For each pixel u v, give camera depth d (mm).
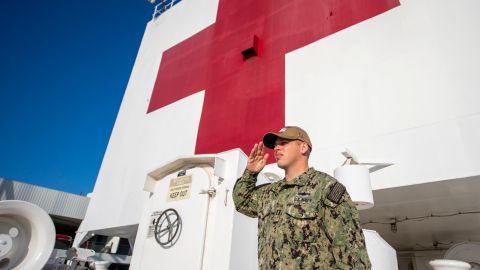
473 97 5074
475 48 5449
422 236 8992
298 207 1729
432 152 5082
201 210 4289
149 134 11203
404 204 6344
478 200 5734
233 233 3986
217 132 8992
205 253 4039
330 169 6117
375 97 6262
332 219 1599
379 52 6715
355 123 6273
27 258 4742
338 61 7340
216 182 4496
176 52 13039
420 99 5641
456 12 6000
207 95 10180
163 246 4379
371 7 7465
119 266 11633
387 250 4043
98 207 10859
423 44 6129
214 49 11336
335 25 7961
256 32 10195
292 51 8586
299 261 1571
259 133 7914
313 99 7273
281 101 7926
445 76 5547
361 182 4309
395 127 5691
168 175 5090
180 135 10023
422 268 10445
